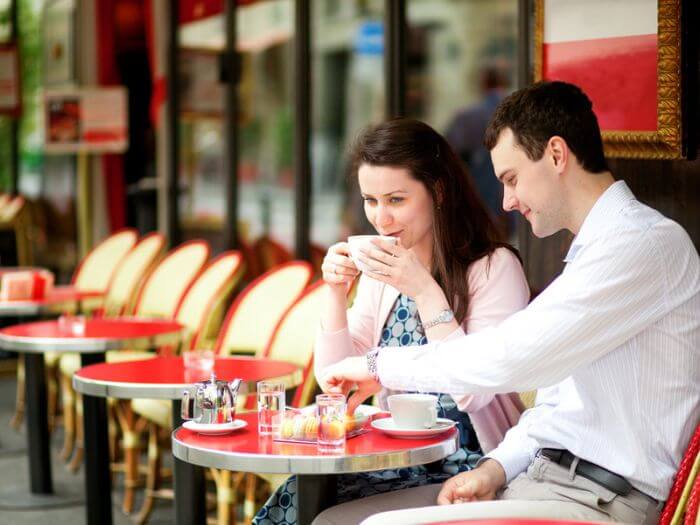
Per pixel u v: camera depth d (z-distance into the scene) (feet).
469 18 37.68
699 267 13.76
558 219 14.35
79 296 33.24
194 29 39.42
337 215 34.24
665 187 19.71
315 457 14.17
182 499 20.15
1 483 31.22
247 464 14.37
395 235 17.12
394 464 14.40
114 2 47.26
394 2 28.99
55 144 45.21
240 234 37.45
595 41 20.59
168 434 30.25
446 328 15.67
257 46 36.24
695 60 19.04
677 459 13.65
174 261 33.06
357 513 15.14
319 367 17.46
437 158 17.13
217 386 16.35
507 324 13.98
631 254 13.42
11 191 54.90
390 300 17.71
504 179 14.57
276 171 35.88
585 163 14.12
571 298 13.50
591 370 13.87
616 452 13.83
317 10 34.68
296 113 33.35
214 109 38.34
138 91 47.26
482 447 16.87
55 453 35.17
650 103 19.56
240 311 26.45
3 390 45.96
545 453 14.60
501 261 17.20
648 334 13.61
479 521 11.02
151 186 45.55
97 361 25.80
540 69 21.83
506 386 13.88
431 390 14.55
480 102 37.55
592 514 13.66
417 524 11.63
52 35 51.42
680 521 13.08
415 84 37.37
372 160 16.98
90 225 48.32
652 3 19.40
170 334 26.14
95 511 24.22
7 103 53.78
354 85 35.76
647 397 13.65
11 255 48.98
